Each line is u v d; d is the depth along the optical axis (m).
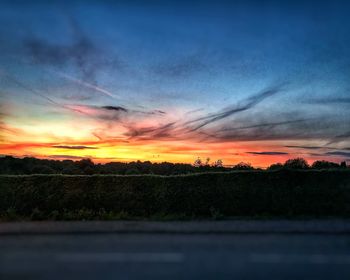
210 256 8.96
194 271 7.80
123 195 16.56
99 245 10.20
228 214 15.50
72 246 10.08
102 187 16.89
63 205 16.47
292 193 15.63
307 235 11.35
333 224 12.80
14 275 7.59
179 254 9.16
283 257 8.84
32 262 8.52
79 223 13.65
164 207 16.08
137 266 8.16
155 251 9.46
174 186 16.56
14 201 16.66
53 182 17.17
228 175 16.56
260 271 7.79
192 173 17.19
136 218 14.98
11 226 13.07
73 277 7.45
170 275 7.55
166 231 12.00
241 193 15.90
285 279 7.32
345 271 7.79
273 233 11.67
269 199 15.59
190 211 15.81
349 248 9.70
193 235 11.49
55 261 8.58
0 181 17.23
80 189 16.86
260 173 16.39
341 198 15.33
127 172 20.45
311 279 7.32
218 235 11.46
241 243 10.33
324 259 8.66
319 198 15.41
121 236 11.42
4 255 9.15
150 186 16.75
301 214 15.03
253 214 15.36
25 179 17.33
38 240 10.92
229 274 7.61
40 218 15.49
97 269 7.96
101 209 16.22
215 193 16.06
